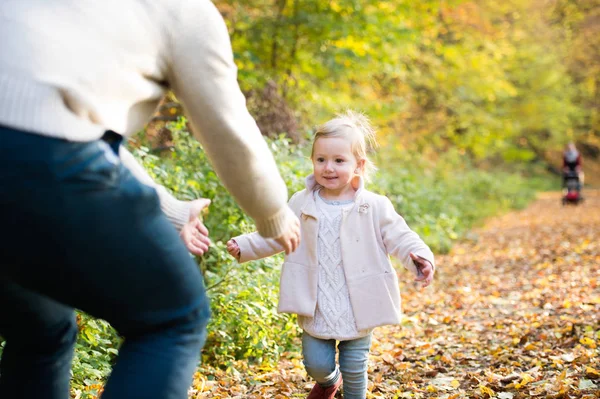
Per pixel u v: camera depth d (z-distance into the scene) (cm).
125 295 159
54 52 153
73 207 147
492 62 2066
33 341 184
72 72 154
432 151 2264
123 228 154
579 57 3662
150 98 172
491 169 3167
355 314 324
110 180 153
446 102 2222
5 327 180
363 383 334
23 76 149
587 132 4019
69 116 151
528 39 2942
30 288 159
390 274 329
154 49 168
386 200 337
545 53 3170
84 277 153
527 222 1836
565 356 459
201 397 381
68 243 148
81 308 163
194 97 173
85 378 367
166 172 512
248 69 1117
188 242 207
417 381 442
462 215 1625
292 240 201
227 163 178
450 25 1994
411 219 1174
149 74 169
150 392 161
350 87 1521
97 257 152
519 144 3556
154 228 162
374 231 330
